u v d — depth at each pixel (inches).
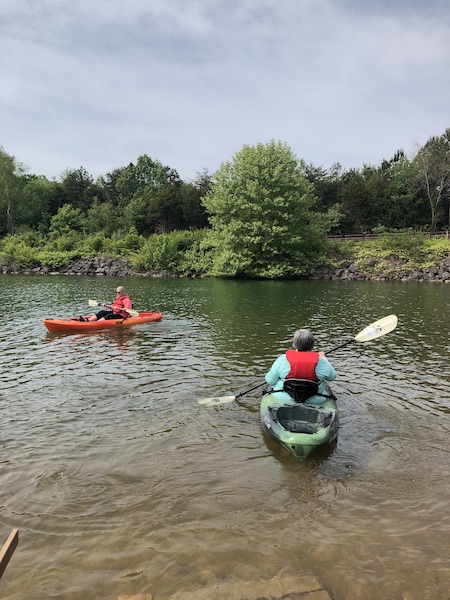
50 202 2498.8
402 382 264.1
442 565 115.1
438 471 163.6
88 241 1539.1
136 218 2126.0
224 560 117.4
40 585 108.7
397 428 200.5
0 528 129.4
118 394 242.2
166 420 208.2
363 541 124.6
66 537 126.0
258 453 176.7
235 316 504.7
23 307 584.7
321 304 616.4
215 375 275.9
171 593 106.3
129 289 848.3
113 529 129.7
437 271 1088.8
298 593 106.1
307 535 127.5
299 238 1134.4
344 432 196.2
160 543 124.0
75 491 148.7
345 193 1962.4
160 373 280.2
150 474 160.2
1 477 156.3
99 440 186.5
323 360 198.2
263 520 134.6
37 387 253.0
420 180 1914.4
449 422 207.2
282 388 202.4
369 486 153.5
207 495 147.6
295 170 1210.0
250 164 1166.3
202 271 1232.8
